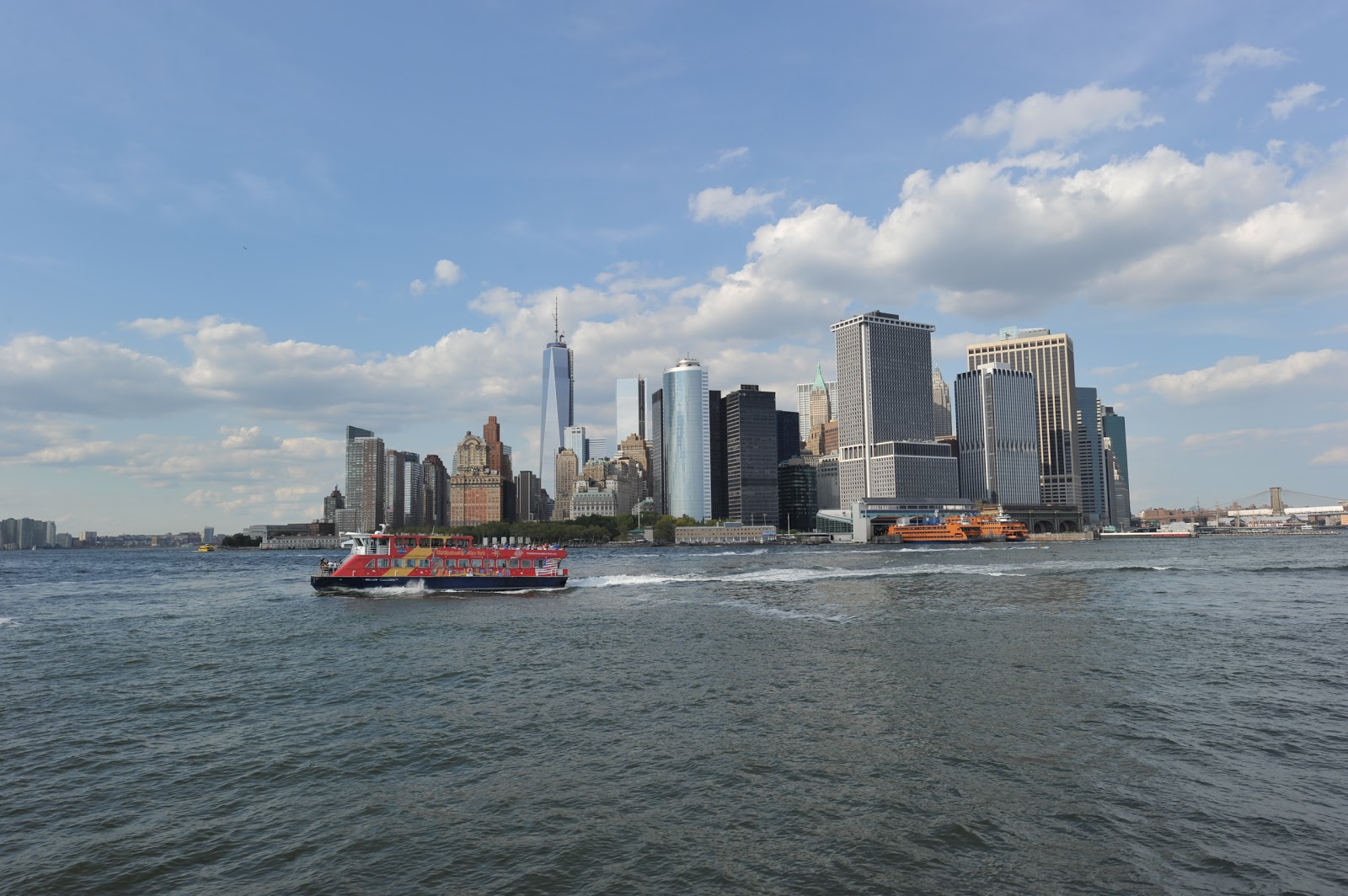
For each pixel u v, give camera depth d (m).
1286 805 28.30
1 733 40.72
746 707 43.41
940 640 65.00
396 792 31.11
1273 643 62.91
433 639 70.19
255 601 108.06
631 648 63.44
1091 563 179.88
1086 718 40.00
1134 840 25.53
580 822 27.72
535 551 117.75
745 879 23.25
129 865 25.08
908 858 24.44
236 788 32.03
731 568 177.50
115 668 58.78
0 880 24.14
